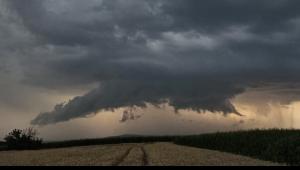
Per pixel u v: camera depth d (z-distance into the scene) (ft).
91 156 187.32
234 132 263.08
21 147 337.72
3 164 149.18
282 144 192.03
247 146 230.68
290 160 180.86
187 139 310.24
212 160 162.20
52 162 157.07
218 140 262.88
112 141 396.16
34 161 164.25
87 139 385.09
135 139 410.93
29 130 350.23
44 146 350.23
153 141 417.28
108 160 162.09
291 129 248.93
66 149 277.85
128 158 170.91
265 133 246.06
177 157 175.63
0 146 338.54
